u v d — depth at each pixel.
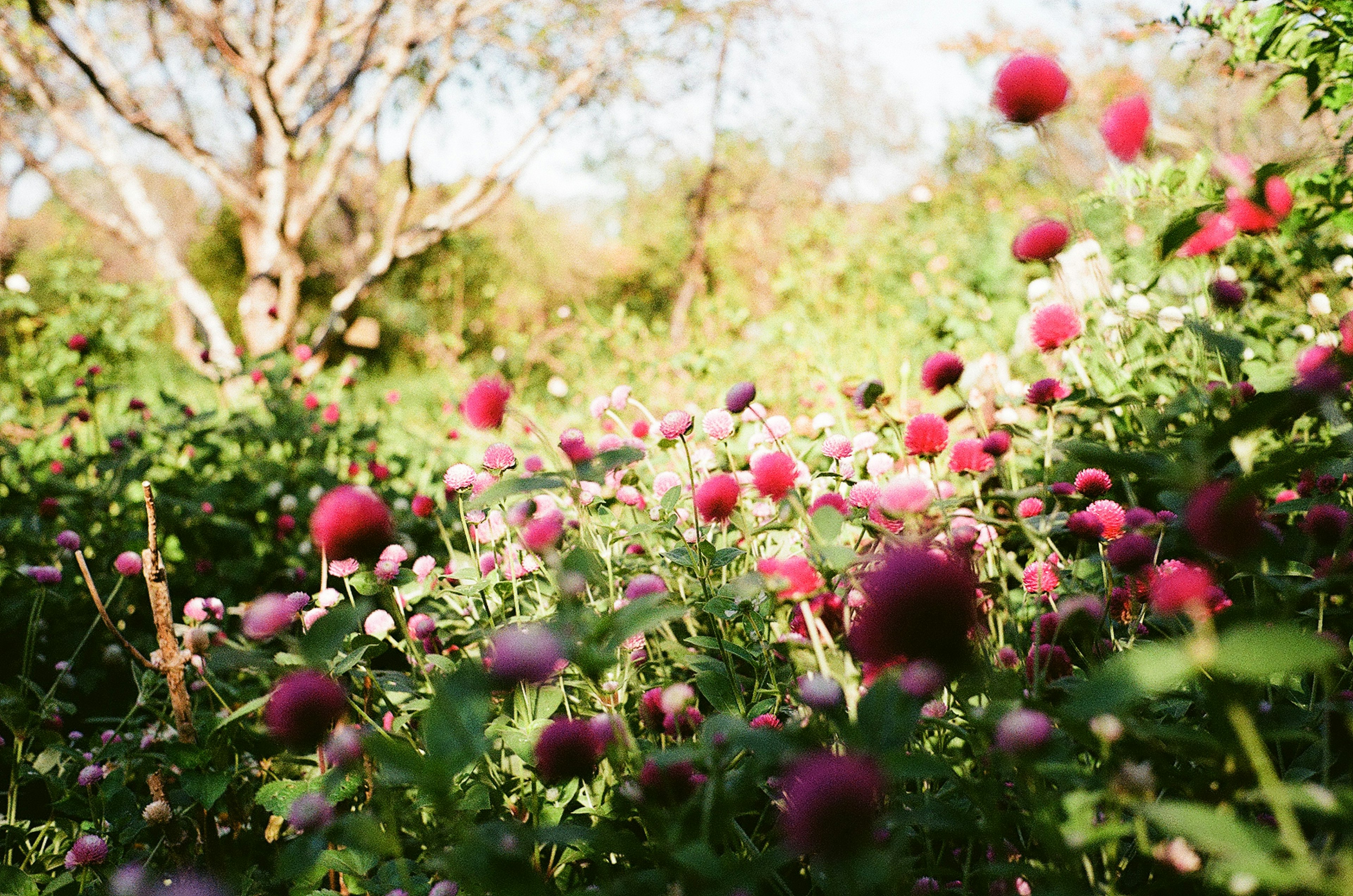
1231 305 1.70
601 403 2.01
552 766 1.02
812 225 8.53
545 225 17.83
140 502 3.46
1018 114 1.36
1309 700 1.32
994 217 7.09
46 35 7.89
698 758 0.92
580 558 1.13
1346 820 0.74
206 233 16.14
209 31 8.10
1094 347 2.39
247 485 3.75
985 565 1.50
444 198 13.80
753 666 1.52
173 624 1.56
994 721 0.91
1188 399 1.48
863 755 0.86
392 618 1.56
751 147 12.12
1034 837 0.97
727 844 1.22
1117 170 2.61
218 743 1.52
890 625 0.84
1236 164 1.49
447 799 0.86
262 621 1.19
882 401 1.59
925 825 0.92
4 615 2.75
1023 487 2.17
